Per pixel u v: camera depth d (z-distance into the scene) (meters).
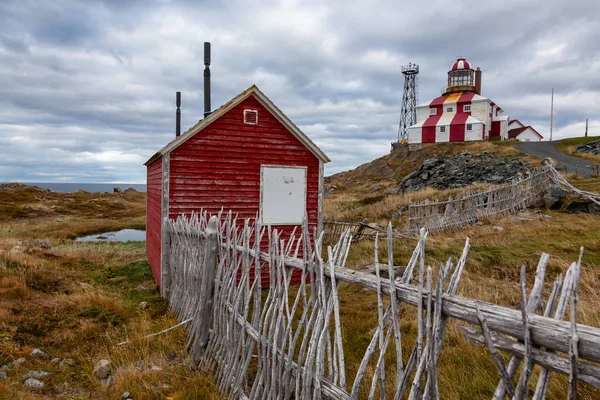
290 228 10.41
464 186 26.89
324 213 24.16
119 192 71.12
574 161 30.94
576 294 1.49
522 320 1.61
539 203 18.48
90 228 26.80
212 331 4.94
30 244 14.23
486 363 4.40
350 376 4.47
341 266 2.81
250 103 9.98
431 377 2.01
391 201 24.42
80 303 7.44
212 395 4.27
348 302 7.30
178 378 4.70
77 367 5.05
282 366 3.37
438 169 34.06
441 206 17.86
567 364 1.49
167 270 8.20
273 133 10.23
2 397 4.09
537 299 1.70
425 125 52.59
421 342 2.09
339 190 43.34
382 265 8.87
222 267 4.86
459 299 1.93
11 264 9.43
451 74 57.19
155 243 10.51
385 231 15.37
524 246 10.87
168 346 5.58
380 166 52.00
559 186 18.78
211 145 9.61
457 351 4.74
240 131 9.89
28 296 7.73
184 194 9.36
